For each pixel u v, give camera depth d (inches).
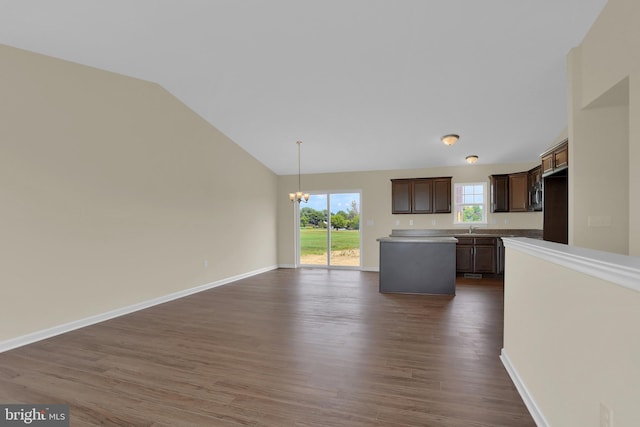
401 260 199.8
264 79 163.9
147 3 106.9
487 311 158.2
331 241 307.0
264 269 287.3
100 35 122.4
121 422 72.4
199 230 207.6
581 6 106.7
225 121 212.5
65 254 133.3
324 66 150.3
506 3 106.7
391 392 84.4
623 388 40.4
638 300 37.2
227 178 235.6
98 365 100.9
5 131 115.6
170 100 185.0
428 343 117.2
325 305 171.0
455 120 195.9
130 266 161.2
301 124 211.5
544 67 142.6
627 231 122.0
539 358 70.5
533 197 233.1
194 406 78.5
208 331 131.6
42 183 126.1
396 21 118.1
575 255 50.9
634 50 90.4
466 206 269.4
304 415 74.7
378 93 171.2
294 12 114.3
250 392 84.8
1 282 113.7
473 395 82.7
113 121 153.9
